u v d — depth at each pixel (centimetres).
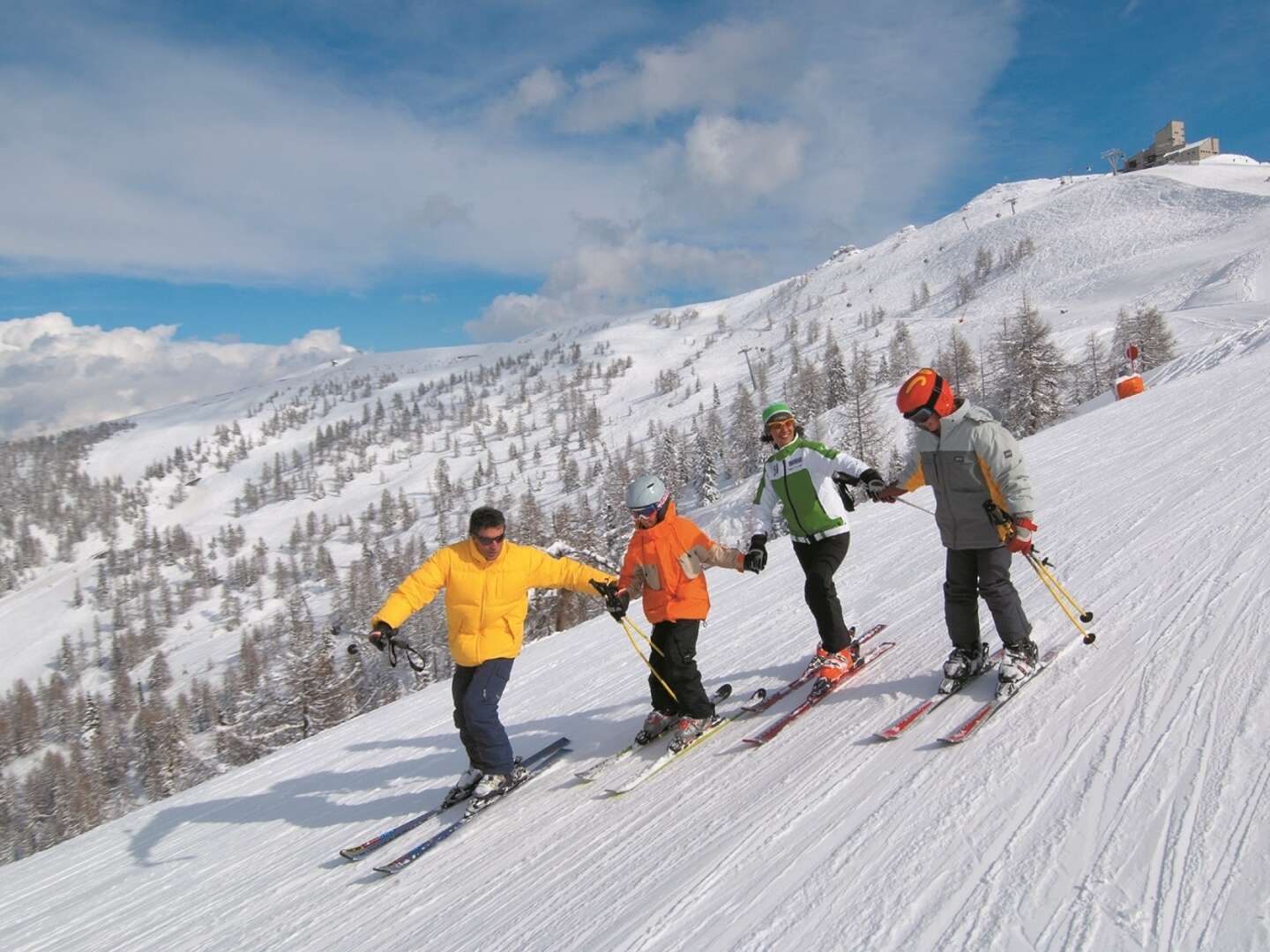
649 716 500
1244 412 1138
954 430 397
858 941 242
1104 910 226
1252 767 274
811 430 6806
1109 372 6875
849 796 339
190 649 14550
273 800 632
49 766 8250
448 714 769
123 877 546
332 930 387
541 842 410
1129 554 598
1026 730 351
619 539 3703
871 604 681
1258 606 418
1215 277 11031
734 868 309
